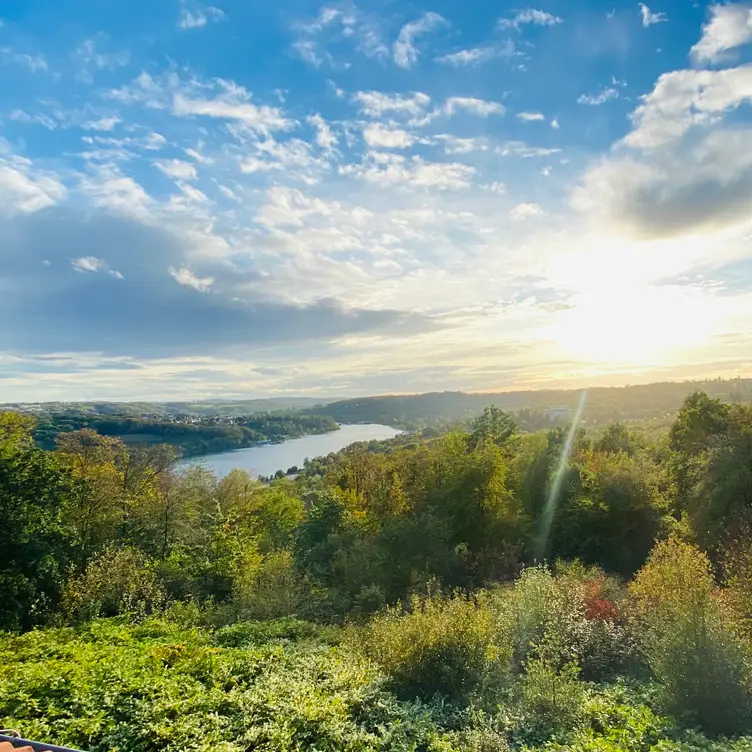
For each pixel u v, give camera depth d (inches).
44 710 322.7
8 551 737.0
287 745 288.5
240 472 1787.6
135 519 1259.8
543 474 1290.6
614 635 490.9
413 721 344.5
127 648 498.0
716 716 329.1
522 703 369.4
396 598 892.6
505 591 700.0
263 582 881.5
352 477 1600.6
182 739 290.4
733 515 927.7
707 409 1444.4
